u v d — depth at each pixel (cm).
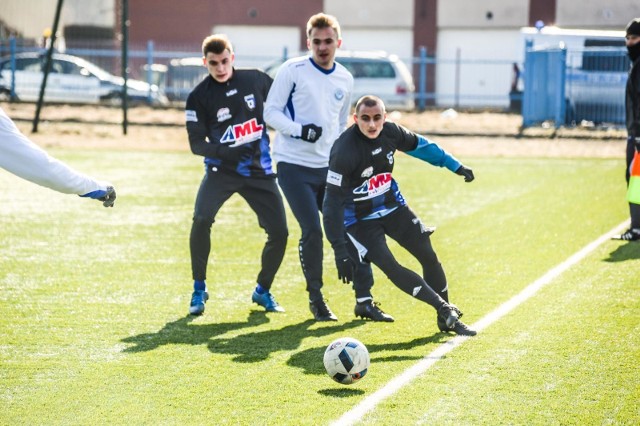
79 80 7131
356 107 1506
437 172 4012
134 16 9525
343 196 1515
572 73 6044
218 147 1708
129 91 7194
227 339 1555
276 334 1590
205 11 9525
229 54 1703
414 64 9275
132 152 4712
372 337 1562
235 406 1218
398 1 9338
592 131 5866
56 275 2045
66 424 1159
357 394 1261
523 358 1420
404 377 1332
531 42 6044
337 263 1495
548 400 1231
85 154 4562
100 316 1705
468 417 1169
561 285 1923
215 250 2352
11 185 3462
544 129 5997
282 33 9562
